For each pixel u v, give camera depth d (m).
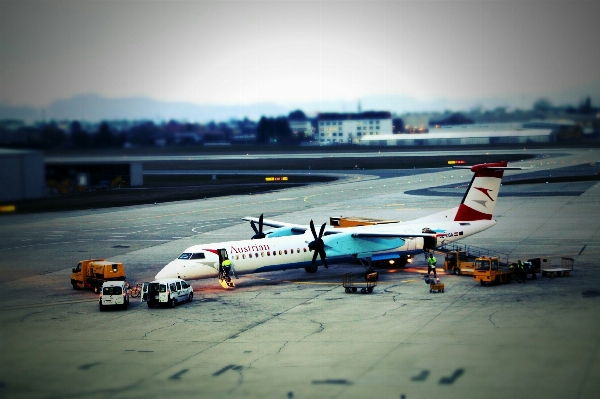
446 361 36.31
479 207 63.19
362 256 58.28
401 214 99.31
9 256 75.94
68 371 37.22
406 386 33.12
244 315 47.84
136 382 35.28
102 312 49.94
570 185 129.00
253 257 55.75
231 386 34.31
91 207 117.56
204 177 172.00
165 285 50.41
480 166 62.53
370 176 167.88
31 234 91.56
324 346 39.94
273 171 183.62
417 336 40.97
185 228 93.88
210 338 42.56
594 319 42.72
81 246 81.56
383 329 42.81
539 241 73.69
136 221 101.81
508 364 35.41
